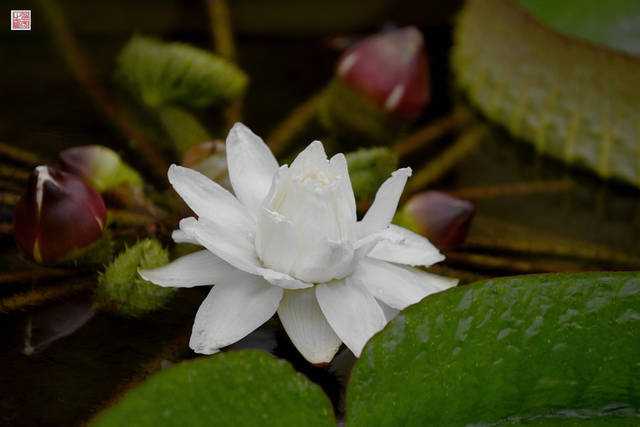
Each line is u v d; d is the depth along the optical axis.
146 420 1.53
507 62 2.04
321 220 1.62
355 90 2.05
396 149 2.00
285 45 2.20
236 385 1.55
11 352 1.65
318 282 1.64
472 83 2.11
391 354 1.58
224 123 1.99
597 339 1.60
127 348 1.66
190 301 1.72
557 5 2.07
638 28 2.02
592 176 2.00
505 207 1.92
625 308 1.60
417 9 2.41
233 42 2.19
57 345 1.66
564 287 1.61
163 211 1.82
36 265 1.74
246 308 1.63
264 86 2.08
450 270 1.80
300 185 1.62
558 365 1.59
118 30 2.15
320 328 1.64
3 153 1.87
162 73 1.99
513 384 1.58
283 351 1.67
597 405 1.58
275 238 1.62
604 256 1.85
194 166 1.79
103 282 1.72
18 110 1.96
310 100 2.05
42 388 1.63
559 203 1.94
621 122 1.96
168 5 2.23
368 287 1.65
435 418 1.57
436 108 2.10
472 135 2.05
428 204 1.81
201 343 1.62
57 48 2.09
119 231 1.79
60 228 1.72
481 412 1.57
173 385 1.54
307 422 1.55
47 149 1.89
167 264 1.71
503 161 2.01
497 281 1.62
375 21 2.36
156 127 1.96
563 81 1.98
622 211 1.94
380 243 1.68
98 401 1.62
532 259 1.83
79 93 2.01
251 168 1.69
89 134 1.93
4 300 1.70
